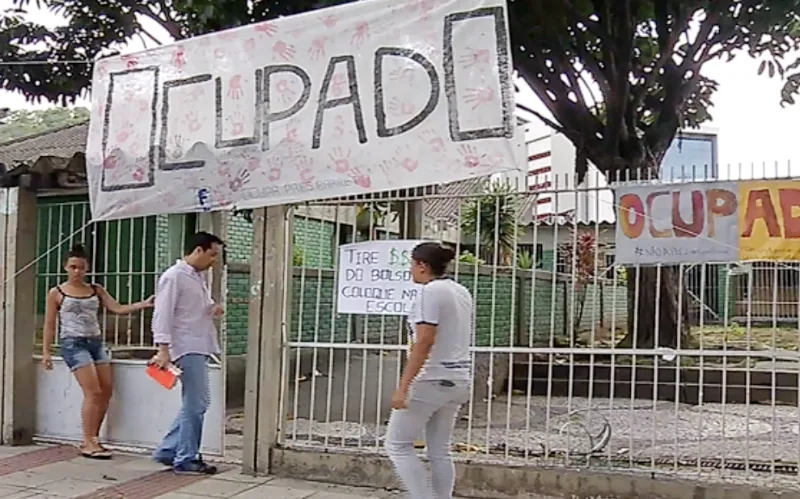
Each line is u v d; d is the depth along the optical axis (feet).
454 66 18.52
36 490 19.71
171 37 32.71
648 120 42.27
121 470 21.61
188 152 21.18
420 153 18.78
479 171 18.25
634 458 20.48
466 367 15.98
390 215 21.39
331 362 21.22
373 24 19.35
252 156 20.51
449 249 17.31
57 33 34.78
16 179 24.82
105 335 25.08
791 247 17.20
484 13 18.34
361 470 20.06
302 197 20.01
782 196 17.28
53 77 35.04
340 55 19.66
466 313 16.10
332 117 19.70
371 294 20.53
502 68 18.19
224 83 20.89
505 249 25.76
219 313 21.76
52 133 52.16
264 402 21.11
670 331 28.35
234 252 35.55
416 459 15.74
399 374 20.89
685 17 35.63
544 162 58.49
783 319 20.56
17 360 24.70
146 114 21.76
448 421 16.12
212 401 22.57
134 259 25.48
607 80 36.99
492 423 27.35
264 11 25.96
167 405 23.22
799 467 17.43
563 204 19.93
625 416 28.55
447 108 18.54
